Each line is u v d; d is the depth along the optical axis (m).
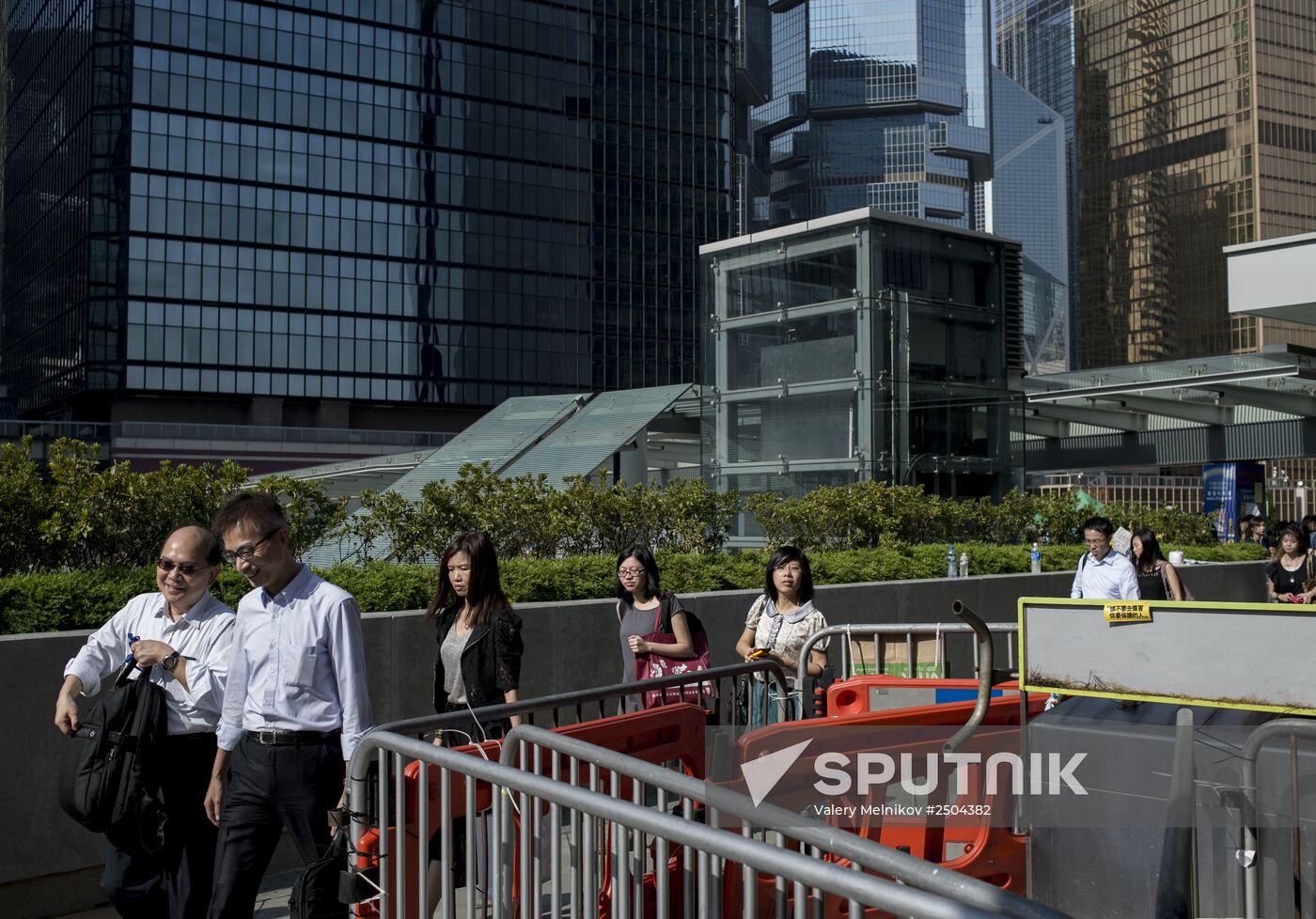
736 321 19.31
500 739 5.29
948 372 18.22
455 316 86.00
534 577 8.95
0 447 7.22
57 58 84.25
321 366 81.38
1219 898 3.08
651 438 23.98
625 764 3.33
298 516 8.29
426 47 85.50
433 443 78.19
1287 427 28.66
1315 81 186.00
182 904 4.39
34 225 88.81
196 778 4.42
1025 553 15.05
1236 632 3.20
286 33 80.62
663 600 6.52
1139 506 22.77
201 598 4.55
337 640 4.14
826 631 6.50
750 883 2.46
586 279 91.44
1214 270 186.62
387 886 3.75
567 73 91.56
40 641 5.67
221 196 78.62
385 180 83.81
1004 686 5.32
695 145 97.38
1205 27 189.88
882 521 14.71
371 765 4.01
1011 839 4.41
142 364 76.19
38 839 5.61
